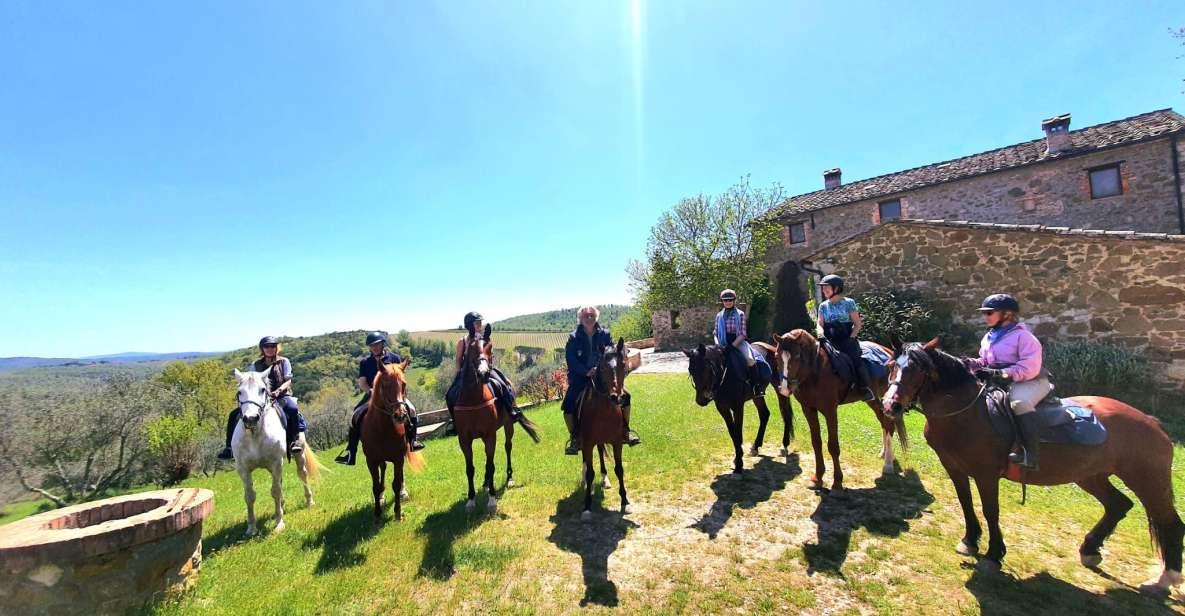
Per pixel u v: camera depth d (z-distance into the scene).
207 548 5.36
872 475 6.28
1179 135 13.81
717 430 8.68
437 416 15.79
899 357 4.35
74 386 17.09
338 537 5.35
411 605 3.94
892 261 12.73
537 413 13.18
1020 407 3.95
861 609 3.69
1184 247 8.84
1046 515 5.08
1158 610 3.51
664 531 5.11
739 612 3.72
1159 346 9.09
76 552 3.46
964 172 18.05
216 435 20.06
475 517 5.65
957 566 4.15
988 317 4.28
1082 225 15.47
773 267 23.73
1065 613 3.50
